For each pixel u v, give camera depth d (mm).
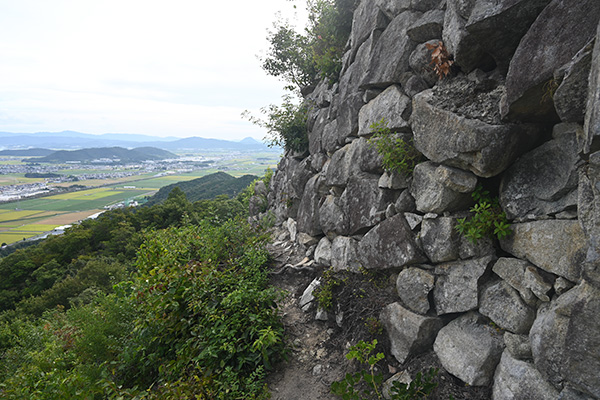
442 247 3137
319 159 6828
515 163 2650
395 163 3748
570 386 1903
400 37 4156
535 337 2201
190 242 6434
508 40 2600
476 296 2861
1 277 29531
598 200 1675
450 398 2707
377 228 4059
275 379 3779
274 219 9266
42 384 3646
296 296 5305
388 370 3389
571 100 1989
